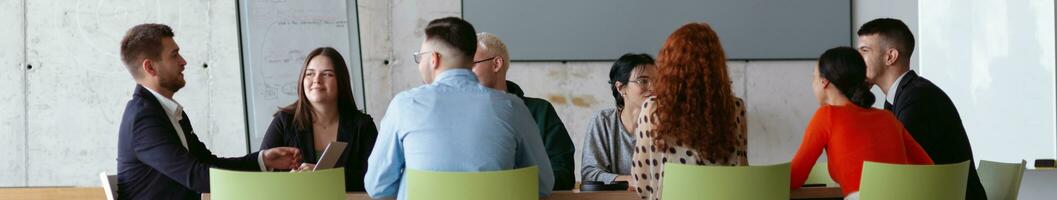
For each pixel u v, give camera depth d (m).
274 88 8.09
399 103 3.61
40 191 7.67
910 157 4.25
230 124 8.48
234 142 8.48
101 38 8.42
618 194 3.87
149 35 4.09
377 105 8.45
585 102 8.48
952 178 4.17
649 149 3.91
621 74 4.89
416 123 3.54
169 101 4.13
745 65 8.54
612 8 8.45
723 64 3.85
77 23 8.42
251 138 8.10
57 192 7.70
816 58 8.54
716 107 3.81
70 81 8.45
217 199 3.79
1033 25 6.05
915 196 4.07
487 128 3.54
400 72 8.46
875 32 4.57
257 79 8.09
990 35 6.29
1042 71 6.02
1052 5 5.96
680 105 3.80
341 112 4.52
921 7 6.54
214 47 8.45
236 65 8.47
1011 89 6.19
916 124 4.32
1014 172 4.70
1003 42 6.22
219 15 8.45
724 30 8.48
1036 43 6.04
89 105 8.47
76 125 8.47
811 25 8.52
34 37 8.41
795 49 8.52
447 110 3.55
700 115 3.79
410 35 8.47
